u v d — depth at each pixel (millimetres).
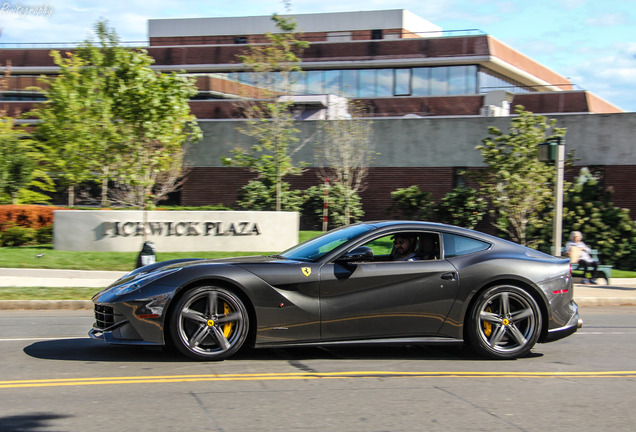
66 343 7242
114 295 6129
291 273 6191
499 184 19984
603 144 22781
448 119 24688
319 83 40500
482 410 4867
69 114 23422
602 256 19672
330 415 4629
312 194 24281
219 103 34750
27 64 40625
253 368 6020
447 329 6492
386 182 25297
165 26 48281
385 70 39594
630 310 12320
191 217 17391
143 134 18391
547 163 19656
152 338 5973
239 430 4254
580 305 12969
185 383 5426
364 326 6316
